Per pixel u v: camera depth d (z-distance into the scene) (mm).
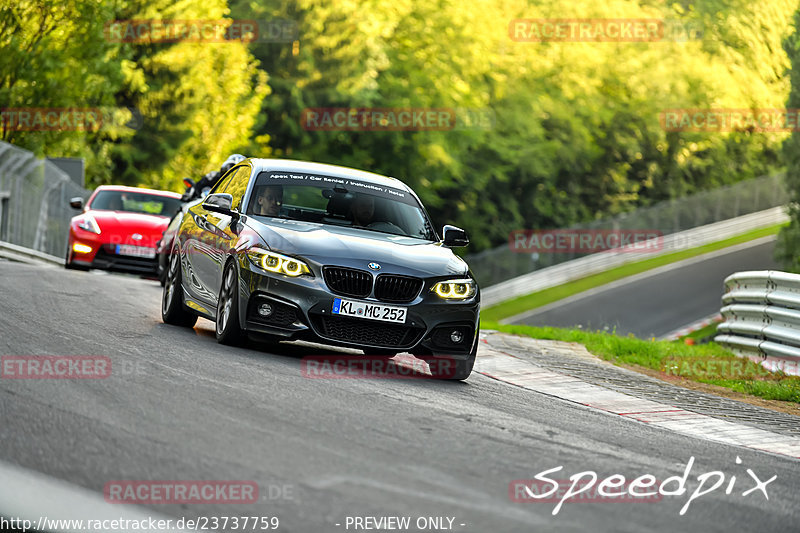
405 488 17375
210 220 36875
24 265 60344
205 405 22469
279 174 36469
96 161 125812
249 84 150250
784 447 28312
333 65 181750
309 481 17141
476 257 192500
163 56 136000
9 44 102000
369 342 31438
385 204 36500
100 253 65312
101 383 23734
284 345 35625
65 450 17578
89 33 107500
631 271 198875
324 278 31250
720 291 179000
